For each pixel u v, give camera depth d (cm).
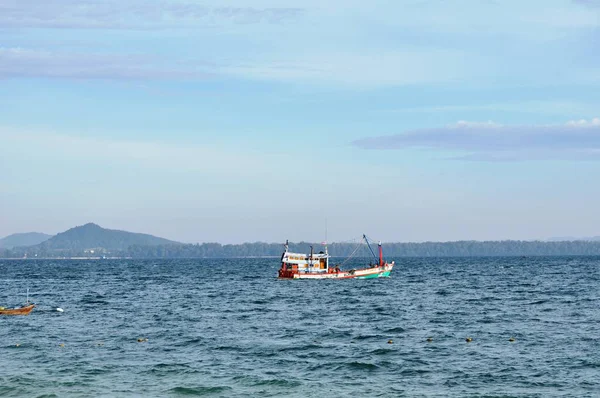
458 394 4616
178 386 4844
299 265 17400
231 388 4800
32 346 6369
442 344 6406
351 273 17500
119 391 4738
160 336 6988
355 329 7456
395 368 5372
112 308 10094
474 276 19825
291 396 4600
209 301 11356
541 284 15488
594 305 9994
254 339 6762
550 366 5369
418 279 17938
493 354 5872
